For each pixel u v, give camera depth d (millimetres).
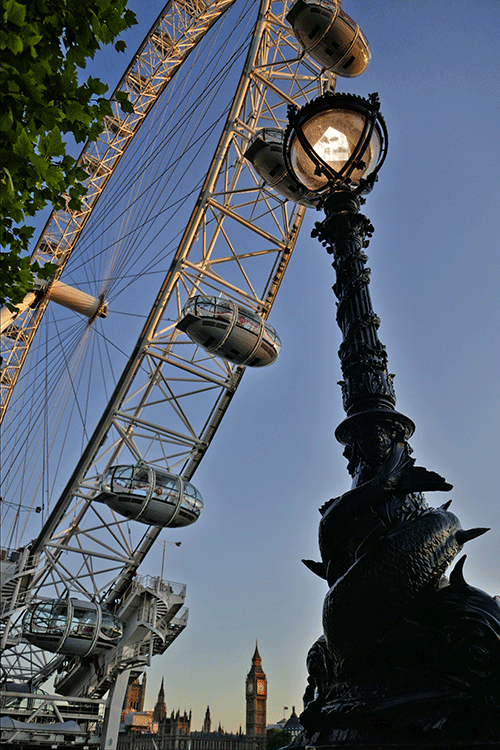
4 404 38469
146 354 30984
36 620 33781
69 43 3553
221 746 138625
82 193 3951
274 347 27109
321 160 5156
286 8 29062
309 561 4109
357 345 4570
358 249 5098
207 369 32812
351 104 4984
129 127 39125
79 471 32562
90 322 34938
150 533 37188
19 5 2947
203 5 36531
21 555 34875
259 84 29359
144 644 37500
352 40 20781
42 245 39750
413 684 3035
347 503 3771
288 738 117000
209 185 29688
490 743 2680
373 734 2926
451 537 3646
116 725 36438
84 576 36125
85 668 39094
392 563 3369
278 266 32031
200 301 25984
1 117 3158
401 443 4086
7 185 3336
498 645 2969
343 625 3336
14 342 37219
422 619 3256
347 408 4438
